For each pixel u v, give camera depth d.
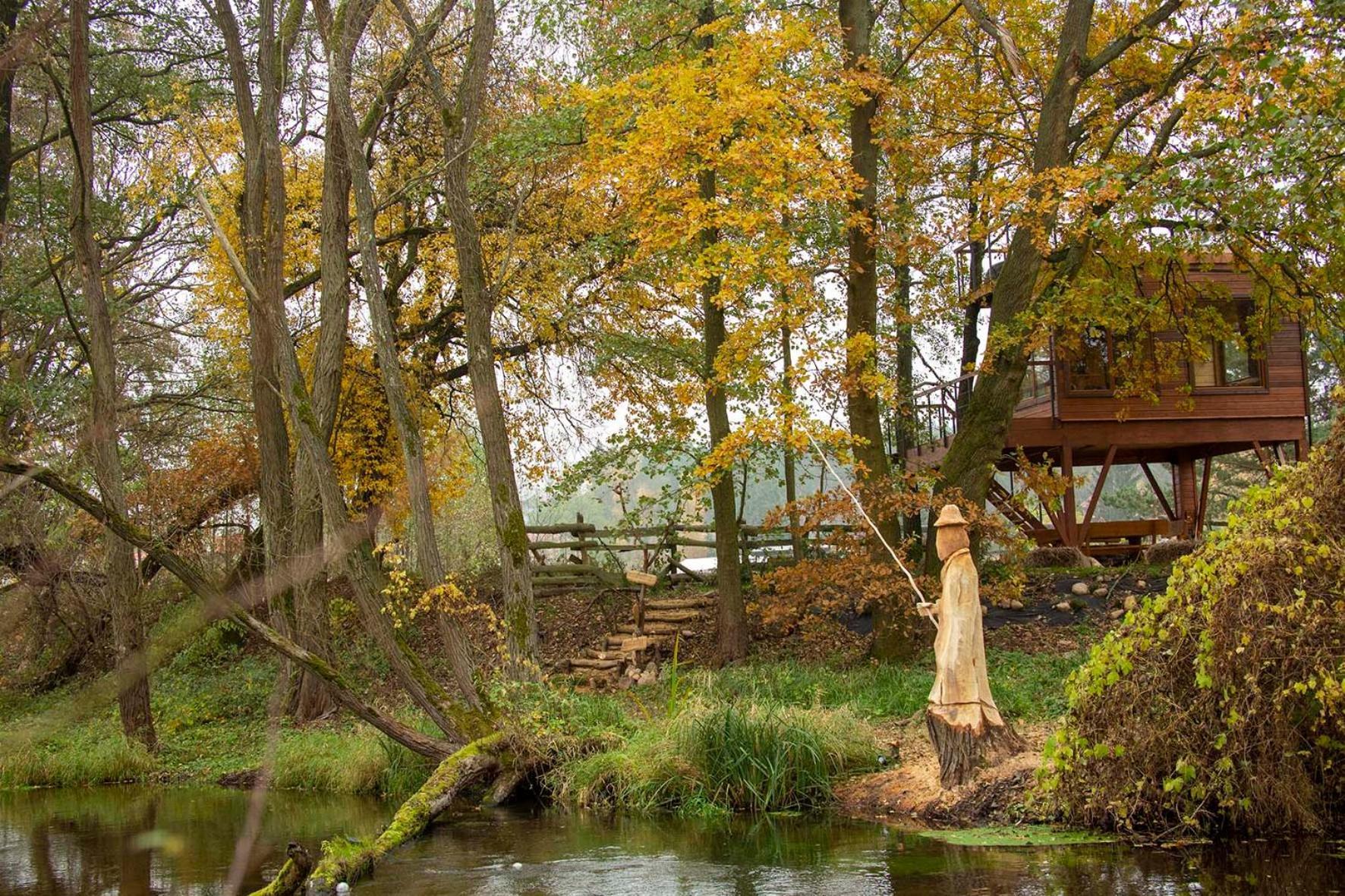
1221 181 12.68
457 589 11.66
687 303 17.69
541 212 18.17
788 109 14.49
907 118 17.94
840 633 16.80
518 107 17.48
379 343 12.33
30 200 20.02
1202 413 22.06
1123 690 8.13
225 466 14.94
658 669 17.70
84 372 18.48
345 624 18.80
